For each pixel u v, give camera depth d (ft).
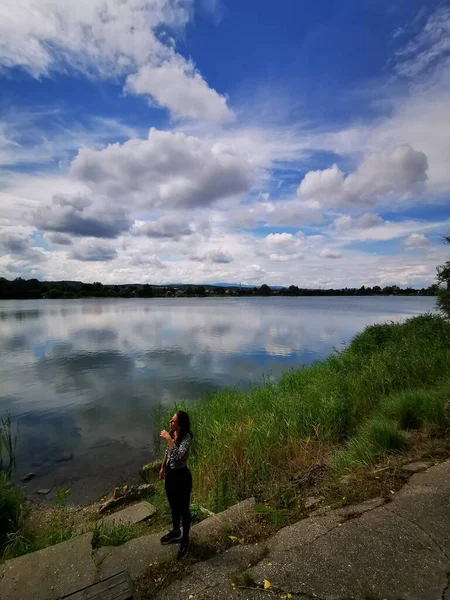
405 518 13.12
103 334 121.80
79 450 31.60
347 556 11.44
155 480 25.00
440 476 15.79
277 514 14.34
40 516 21.45
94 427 37.35
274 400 30.99
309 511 14.62
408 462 17.61
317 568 11.03
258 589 10.38
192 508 16.85
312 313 209.56
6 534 18.08
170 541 13.30
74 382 57.21
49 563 12.74
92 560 12.76
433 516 13.12
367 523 13.03
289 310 244.63
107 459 29.73
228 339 104.58
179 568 11.78
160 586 11.02
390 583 10.23
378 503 14.28
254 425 25.30
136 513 18.81
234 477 20.67
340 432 25.31
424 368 32.48
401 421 23.03
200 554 12.43
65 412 42.42
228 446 23.26
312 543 12.23
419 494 14.58
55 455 30.66
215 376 58.95
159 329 135.03
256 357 75.10
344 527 12.92
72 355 82.28
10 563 12.87
